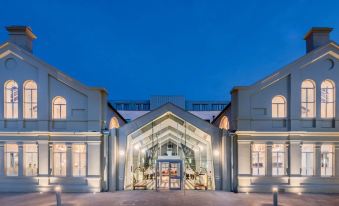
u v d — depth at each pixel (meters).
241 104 22.17
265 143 22.02
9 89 22.62
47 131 21.89
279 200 19.31
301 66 22.22
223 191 22.38
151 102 46.81
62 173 22.38
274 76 22.27
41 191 22.03
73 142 22.16
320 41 22.95
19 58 22.42
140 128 23.28
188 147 31.05
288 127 22.09
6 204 18.17
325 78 22.25
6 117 22.47
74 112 22.45
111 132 22.84
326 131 21.89
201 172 27.70
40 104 22.22
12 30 22.92
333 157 22.06
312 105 22.45
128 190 22.94
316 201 19.06
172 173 23.42
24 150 22.30
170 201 18.88
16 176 22.11
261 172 22.09
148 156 30.11
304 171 22.12
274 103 22.42
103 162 22.45
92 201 18.91
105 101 23.27
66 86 22.52
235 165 22.23
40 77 22.27
